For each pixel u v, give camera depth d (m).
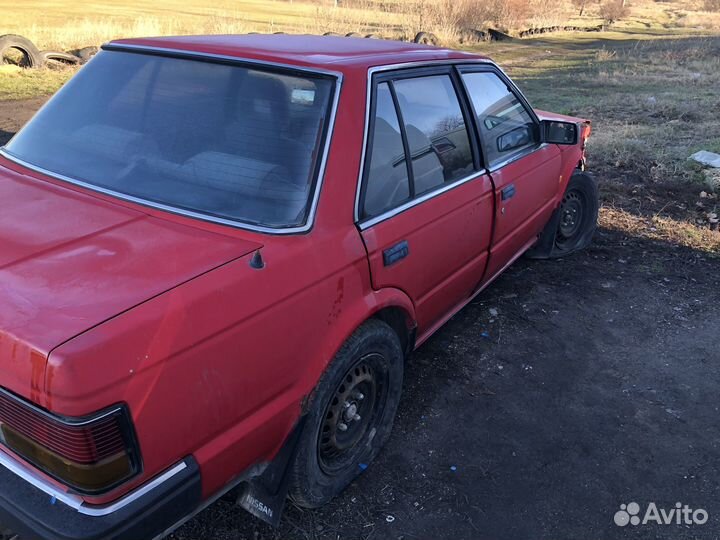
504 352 3.87
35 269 1.85
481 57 3.67
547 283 4.80
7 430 1.73
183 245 2.04
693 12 59.81
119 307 1.69
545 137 4.20
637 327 4.22
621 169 7.44
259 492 2.31
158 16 23.88
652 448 3.11
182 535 2.46
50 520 1.64
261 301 1.98
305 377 2.23
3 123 8.43
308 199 2.30
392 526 2.57
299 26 23.17
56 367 1.52
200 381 1.82
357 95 2.53
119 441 1.65
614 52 21.62
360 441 2.77
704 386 3.63
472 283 3.63
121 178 2.46
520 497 2.76
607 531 2.61
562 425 3.24
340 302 2.33
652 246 5.52
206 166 2.43
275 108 2.49
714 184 6.82
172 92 2.67
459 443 3.07
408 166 2.83
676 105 11.09
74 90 2.92
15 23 19.86
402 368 2.88
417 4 26.84
